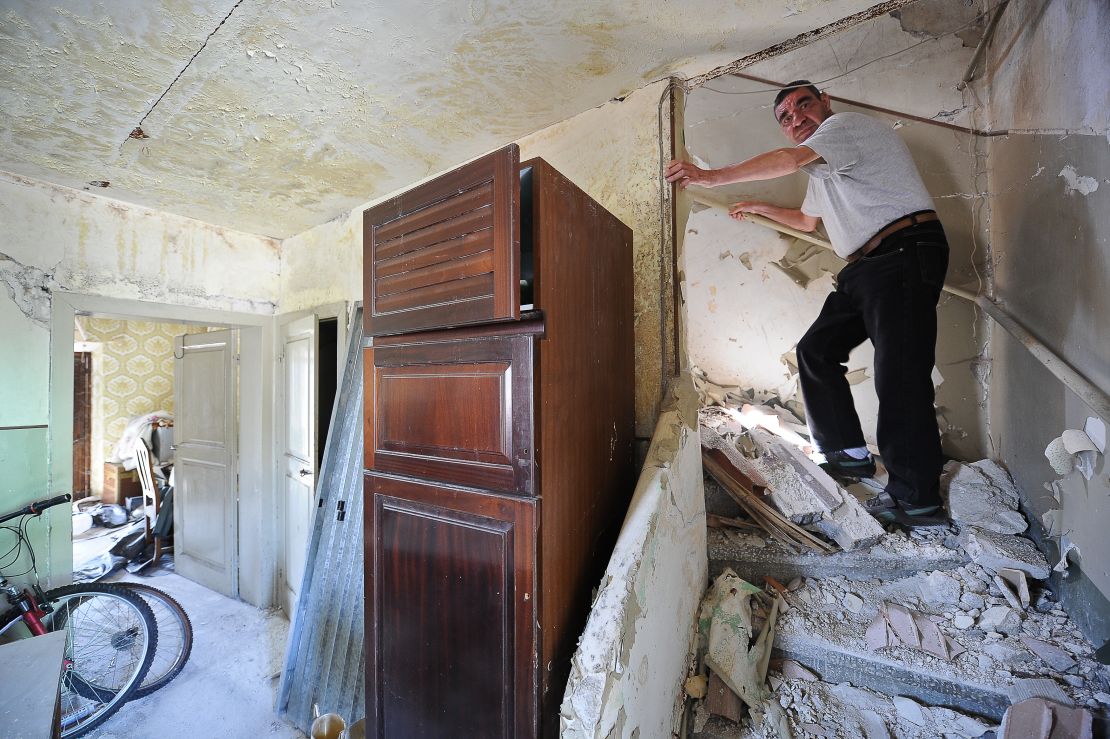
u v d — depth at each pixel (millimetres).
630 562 917
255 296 2820
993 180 1533
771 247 2053
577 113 1513
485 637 925
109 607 2139
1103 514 1019
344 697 1837
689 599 1192
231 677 2281
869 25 1628
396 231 1064
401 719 1070
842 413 1639
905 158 1423
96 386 4930
